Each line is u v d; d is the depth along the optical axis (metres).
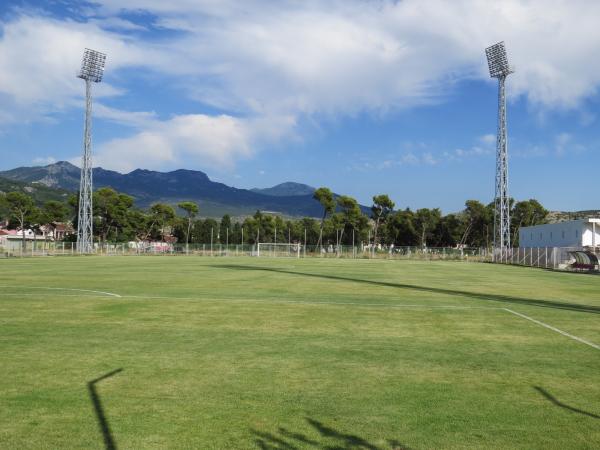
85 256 71.44
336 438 5.27
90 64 71.25
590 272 42.44
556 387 7.13
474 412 6.08
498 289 23.45
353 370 7.93
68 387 6.86
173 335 10.61
